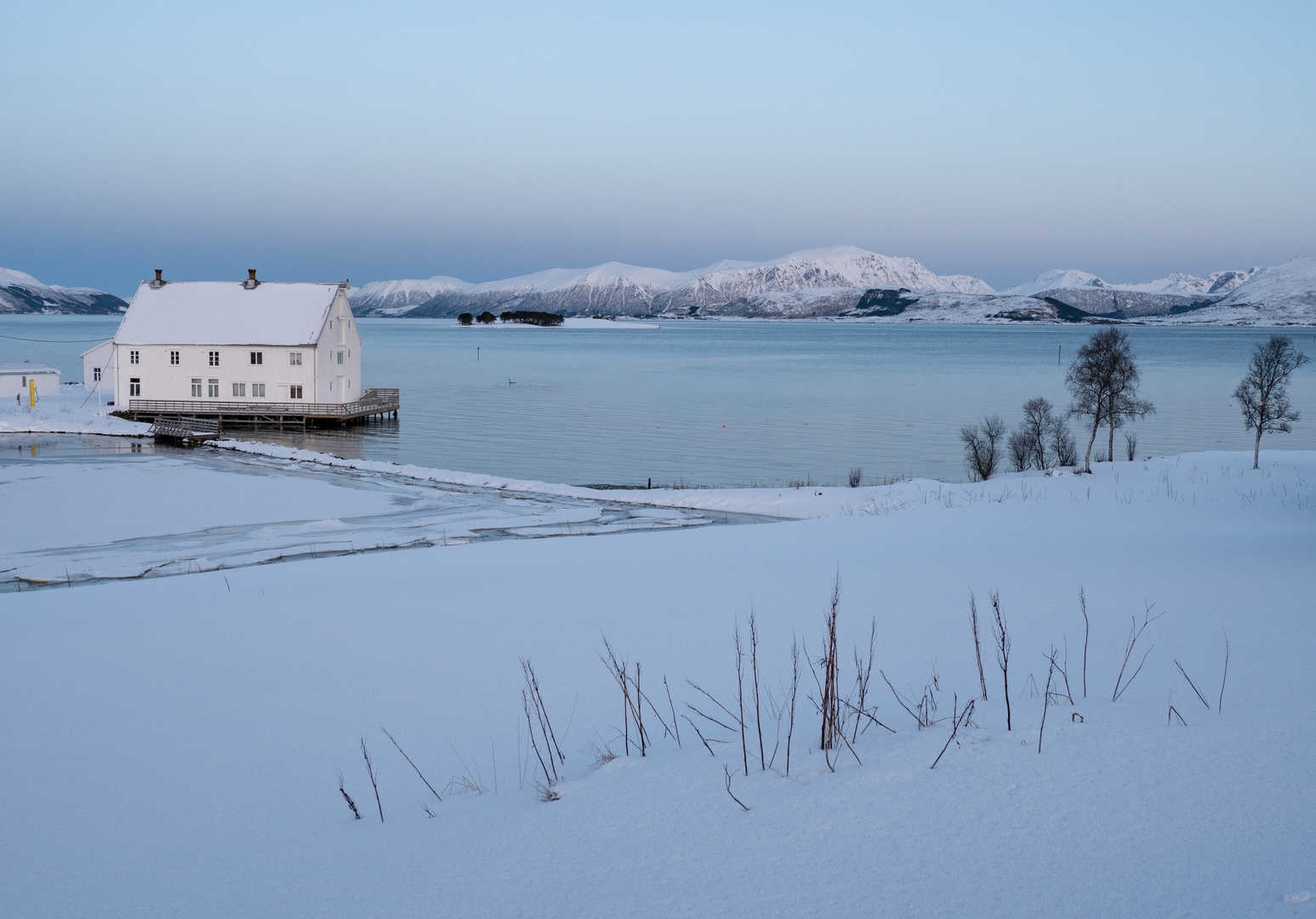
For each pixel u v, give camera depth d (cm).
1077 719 489
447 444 5006
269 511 2800
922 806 385
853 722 548
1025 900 298
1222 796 368
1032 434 4325
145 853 427
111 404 6041
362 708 691
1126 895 296
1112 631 790
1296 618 798
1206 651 672
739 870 343
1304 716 464
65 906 368
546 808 437
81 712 713
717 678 711
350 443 5022
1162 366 12900
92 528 2491
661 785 450
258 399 5872
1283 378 3975
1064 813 365
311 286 6209
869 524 2175
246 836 443
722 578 1338
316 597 1291
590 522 2666
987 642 778
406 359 13812
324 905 351
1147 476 3338
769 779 439
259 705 716
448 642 930
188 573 1947
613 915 316
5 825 472
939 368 12400
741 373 11181
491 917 324
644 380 9800
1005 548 1634
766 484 3831
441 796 487
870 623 915
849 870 333
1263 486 2955
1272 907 279
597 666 786
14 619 1228
